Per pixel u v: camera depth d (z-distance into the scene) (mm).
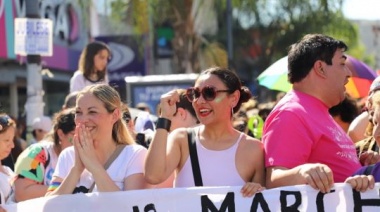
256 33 63719
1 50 26359
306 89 8055
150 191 7914
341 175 7863
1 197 9086
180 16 46812
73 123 10547
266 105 16562
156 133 7973
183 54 47562
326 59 7988
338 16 59656
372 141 9633
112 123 8484
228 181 7934
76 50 37938
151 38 47125
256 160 7973
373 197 7500
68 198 7996
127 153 8500
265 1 62312
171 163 8016
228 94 8000
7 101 35625
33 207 8078
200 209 7797
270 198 7641
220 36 62312
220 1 49406
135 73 43719
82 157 8102
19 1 27609
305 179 7219
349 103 12062
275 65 15516
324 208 7555
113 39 43812
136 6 42531
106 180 8039
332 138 7855
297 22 61375
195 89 8047
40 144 10609
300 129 7680
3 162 13516
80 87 15414
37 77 18188
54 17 34375
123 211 7930
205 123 8008
